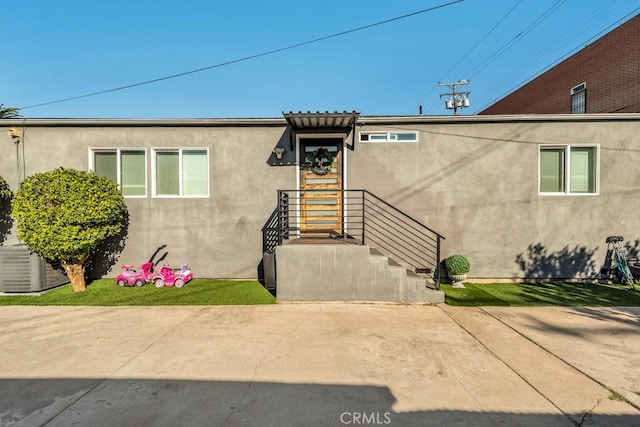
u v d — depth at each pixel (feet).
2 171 26.37
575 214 26.09
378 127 26.53
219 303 20.77
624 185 25.95
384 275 20.95
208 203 26.53
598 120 25.85
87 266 26.35
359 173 26.66
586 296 22.24
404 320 17.87
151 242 26.58
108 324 17.31
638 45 48.37
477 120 25.99
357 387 11.41
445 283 25.88
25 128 26.40
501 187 26.32
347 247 20.95
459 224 26.48
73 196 21.71
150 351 14.23
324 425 9.50
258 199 26.58
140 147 26.48
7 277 22.39
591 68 57.47
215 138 26.53
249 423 9.61
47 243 21.36
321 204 27.22
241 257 26.58
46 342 15.16
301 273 20.98
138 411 10.19
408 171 26.58
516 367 12.76
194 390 11.29
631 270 25.29
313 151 27.27
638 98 48.44
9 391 11.29
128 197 26.45
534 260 26.25
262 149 26.55
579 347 14.49
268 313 19.02
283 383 11.68
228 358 13.56
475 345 14.73
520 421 9.63
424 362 13.17
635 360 13.32
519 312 19.07
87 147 26.45
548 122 26.08
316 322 17.56
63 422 9.70
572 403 10.48
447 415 9.91
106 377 12.14
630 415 9.89
